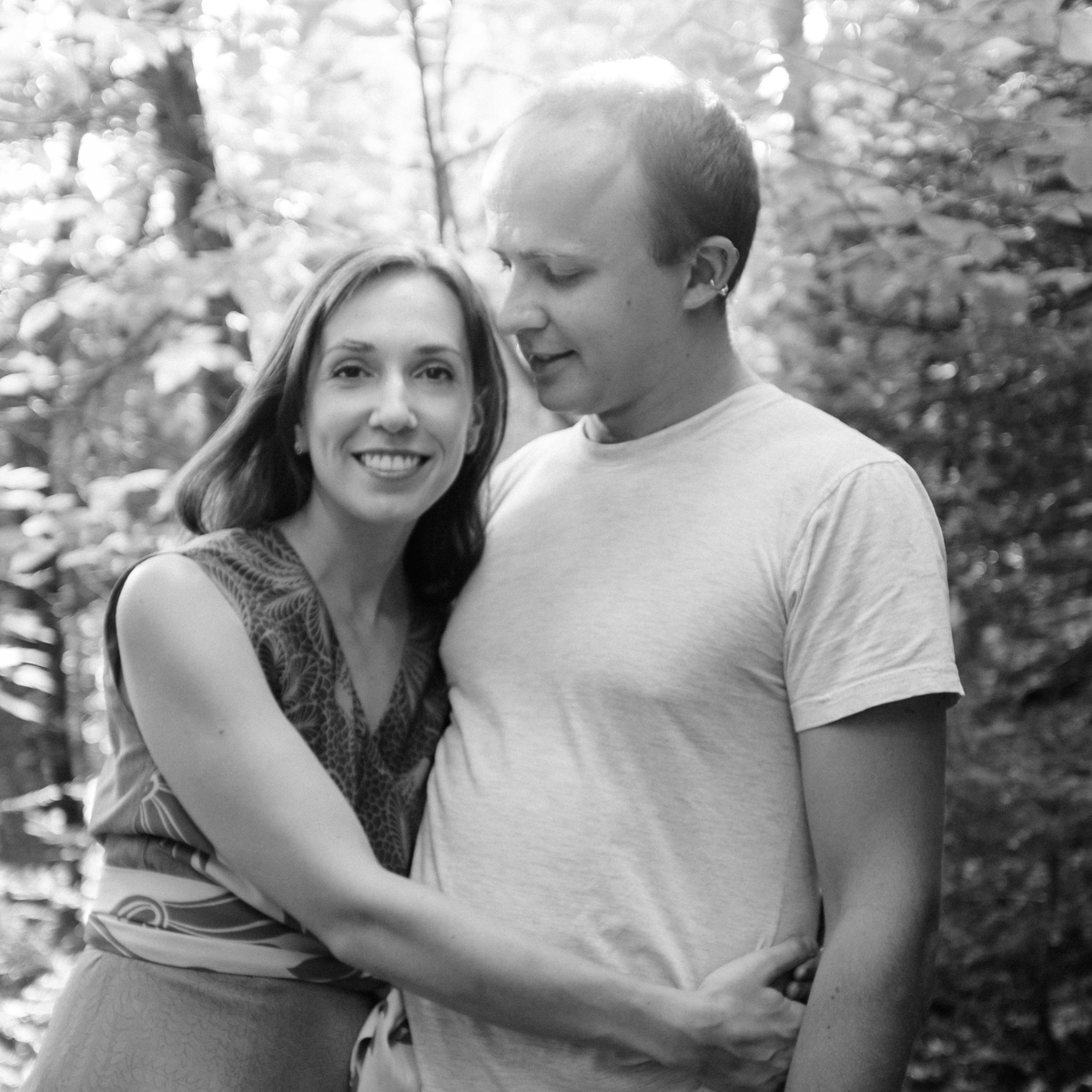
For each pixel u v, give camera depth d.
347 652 2.17
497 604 2.19
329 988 2.09
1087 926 4.25
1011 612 4.73
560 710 2.06
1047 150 3.79
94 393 5.75
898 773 1.91
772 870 1.99
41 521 5.16
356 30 4.38
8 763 7.69
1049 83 4.31
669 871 1.98
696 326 2.13
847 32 4.11
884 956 1.87
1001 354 4.65
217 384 5.01
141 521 5.39
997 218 4.29
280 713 2.02
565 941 1.98
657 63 2.13
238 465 2.21
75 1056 2.01
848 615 1.91
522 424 3.31
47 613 6.13
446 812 2.12
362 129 4.80
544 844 2.01
